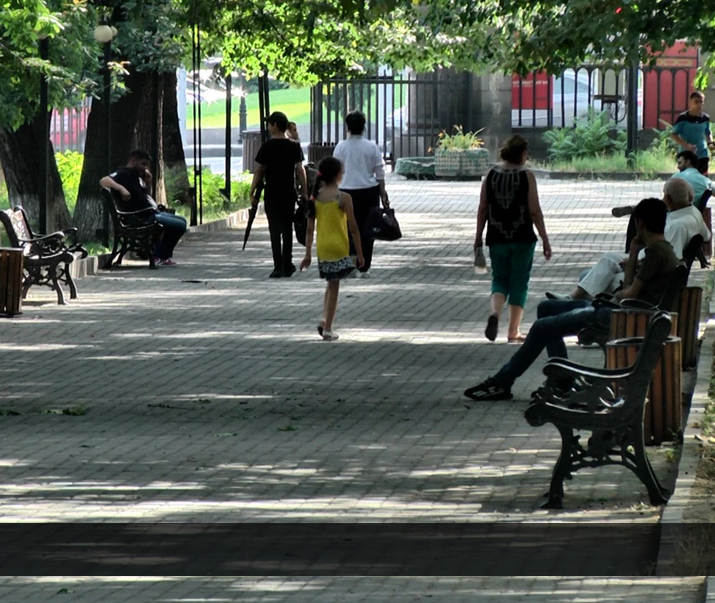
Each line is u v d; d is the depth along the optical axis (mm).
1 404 42438
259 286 69938
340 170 54031
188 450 35969
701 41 51188
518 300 52938
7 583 24438
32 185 86812
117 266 78062
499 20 100188
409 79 154750
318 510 29859
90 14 81125
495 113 157125
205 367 48469
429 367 48281
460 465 34156
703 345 48156
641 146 156625
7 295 60344
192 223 96875
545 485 32000
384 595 23422
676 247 52844
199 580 24594
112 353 51344
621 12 51562
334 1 66250
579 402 30156
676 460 34031
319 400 42750
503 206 52406
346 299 65000
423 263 77875
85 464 34438
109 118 82625
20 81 75500
